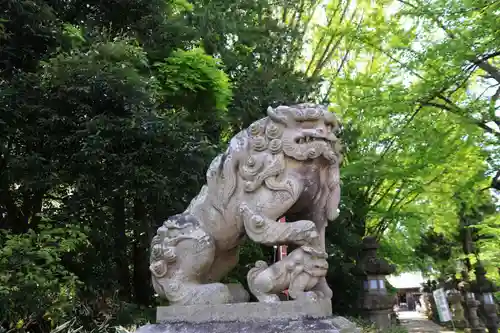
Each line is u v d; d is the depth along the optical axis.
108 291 6.58
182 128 6.57
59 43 6.61
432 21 7.87
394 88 8.14
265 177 2.92
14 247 4.79
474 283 14.49
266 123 3.05
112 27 7.65
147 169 6.19
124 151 6.42
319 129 2.98
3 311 4.77
